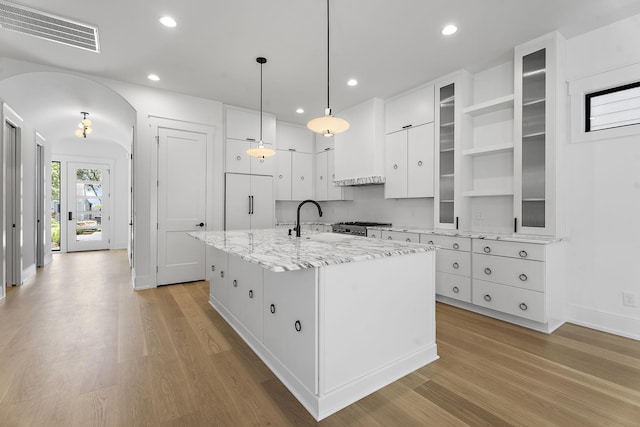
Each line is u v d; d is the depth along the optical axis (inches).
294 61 128.9
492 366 80.8
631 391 69.4
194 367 80.5
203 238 103.7
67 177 285.9
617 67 100.2
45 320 112.1
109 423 59.2
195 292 150.1
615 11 95.1
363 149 177.6
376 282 71.7
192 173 168.7
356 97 171.0
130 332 102.2
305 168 230.2
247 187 189.3
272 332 79.7
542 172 111.0
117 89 147.9
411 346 79.2
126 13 96.5
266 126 197.6
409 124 159.3
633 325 98.1
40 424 58.6
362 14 97.3
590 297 107.0
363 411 63.3
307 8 94.6
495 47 117.7
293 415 62.4
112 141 281.6
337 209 231.0
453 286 127.7
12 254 160.6
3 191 138.3
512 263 108.2
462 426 58.6
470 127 138.8
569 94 110.7
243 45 116.0
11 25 102.6
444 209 144.9
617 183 101.1
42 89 150.2
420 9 94.8
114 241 308.5
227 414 62.4
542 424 58.8
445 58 126.2
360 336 68.7
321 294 62.2
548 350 89.7
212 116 174.9
